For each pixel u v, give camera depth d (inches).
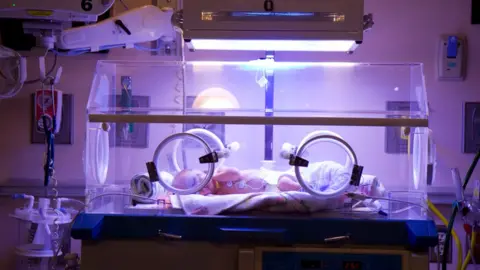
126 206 62.6
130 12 76.9
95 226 57.3
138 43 82.6
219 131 65.3
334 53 84.1
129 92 67.7
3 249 84.0
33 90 84.5
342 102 67.2
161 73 68.4
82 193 83.5
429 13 84.1
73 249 80.4
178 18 64.5
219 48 74.4
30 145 84.5
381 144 63.4
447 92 84.0
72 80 84.7
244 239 58.1
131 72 68.2
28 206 77.3
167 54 84.7
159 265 58.9
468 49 83.8
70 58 84.7
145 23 77.7
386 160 63.3
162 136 64.6
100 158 63.5
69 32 76.8
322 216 59.9
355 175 59.4
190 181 61.6
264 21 62.5
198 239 58.6
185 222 58.4
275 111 64.2
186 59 84.7
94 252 58.9
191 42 67.8
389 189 62.7
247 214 59.9
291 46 71.1
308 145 60.6
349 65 67.2
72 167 84.0
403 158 62.9
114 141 64.8
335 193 59.4
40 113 80.1
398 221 58.3
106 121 61.2
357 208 61.4
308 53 83.9
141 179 63.0
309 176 61.7
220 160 64.5
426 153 61.6
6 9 68.7
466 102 83.5
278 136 65.7
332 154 63.0
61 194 83.6
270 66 68.2
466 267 75.9
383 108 66.2
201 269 58.6
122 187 65.0
